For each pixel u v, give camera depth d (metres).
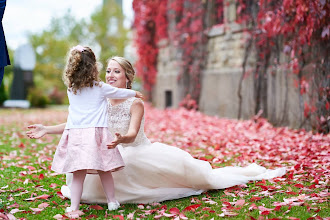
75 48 3.17
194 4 11.07
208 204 3.22
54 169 3.09
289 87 7.32
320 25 6.23
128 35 26.53
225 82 9.69
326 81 6.37
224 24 9.72
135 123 3.29
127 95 3.24
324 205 3.02
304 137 6.25
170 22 12.63
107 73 3.53
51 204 3.35
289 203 3.04
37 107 19.33
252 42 8.40
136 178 3.40
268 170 4.20
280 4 7.05
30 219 2.92
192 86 11.33
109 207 3.19
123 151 3.44
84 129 3.07
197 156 5.21
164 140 6.88
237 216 2.86
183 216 2.84
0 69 3.17
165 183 3.48
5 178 4.20
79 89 3.14
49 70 26.30
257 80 8.23
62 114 14.11
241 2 8.59
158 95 14.30
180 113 10.98
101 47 27.14
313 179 3.81
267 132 7.07
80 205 3.34
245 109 8.78
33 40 27.02
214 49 10.46
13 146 6.51
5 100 19.67
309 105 6.73
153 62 14.62
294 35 6.86
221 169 4.04
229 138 6.58
